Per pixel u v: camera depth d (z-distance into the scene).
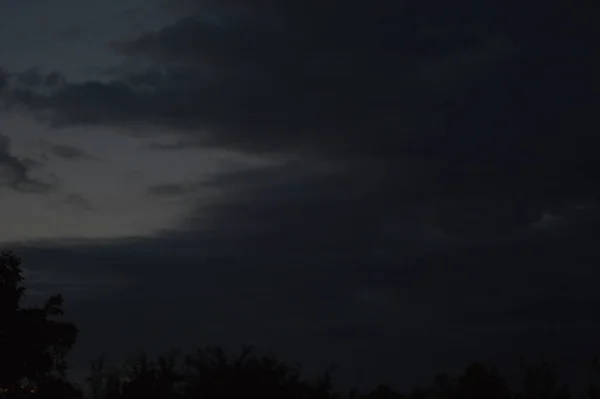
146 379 24.56
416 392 30.02
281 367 24.69
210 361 24.56
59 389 35.97
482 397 27.78
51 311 40.62
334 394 25.38
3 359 38.47
